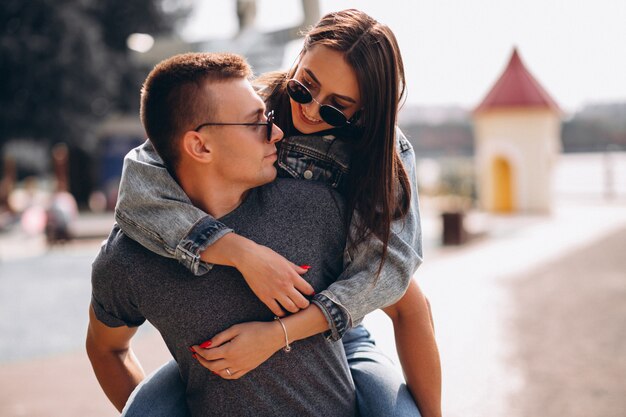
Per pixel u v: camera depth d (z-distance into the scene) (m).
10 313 8.82
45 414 4.72
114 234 1.73
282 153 1.89
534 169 20.59
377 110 1.75
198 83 1.61
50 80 25.05
